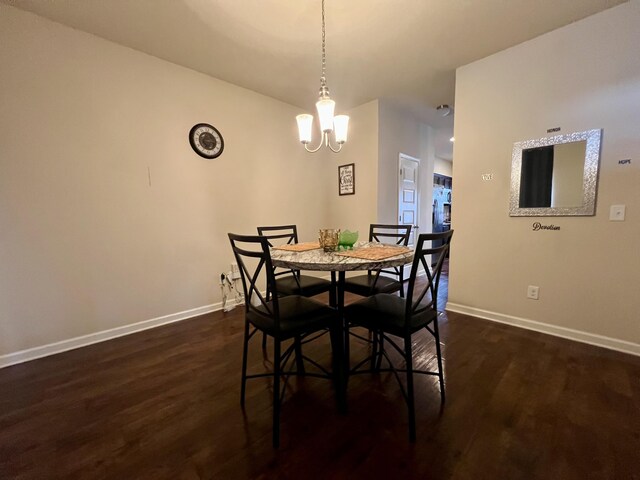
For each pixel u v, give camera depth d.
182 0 1.80
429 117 4.17
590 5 1.89
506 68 2.41
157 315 2.60
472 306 2.77
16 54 1.87
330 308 1.53
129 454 1.20
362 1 1.82
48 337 2.07
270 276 1.27
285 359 1.95
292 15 1.95
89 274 2.23
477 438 1.25
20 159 1.91
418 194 4.45
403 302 1.58
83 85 2.12
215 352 2.09
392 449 1.20
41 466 1.14
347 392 1.60
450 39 2.25
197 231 2.82
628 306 1.97
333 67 2.67
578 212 2.13
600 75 1.98
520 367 1.81
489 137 2.54
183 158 2.68
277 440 1.23
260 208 3.32
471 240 2.73
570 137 2.12
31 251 1.98
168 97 2.55
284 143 3.53
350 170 3.87
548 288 2.31
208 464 1.14
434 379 1.70
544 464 1.11
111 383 1.71
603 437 1.24
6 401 1.55
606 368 1.78
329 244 1.69
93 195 2.21
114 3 1.82
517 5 1.88
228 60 2.53
